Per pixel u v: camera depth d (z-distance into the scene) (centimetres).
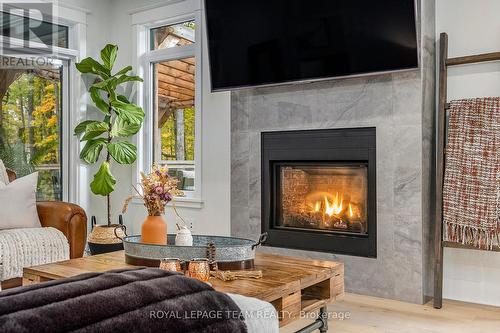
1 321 48
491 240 295
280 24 355
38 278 209
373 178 330
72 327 50
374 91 328
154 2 464
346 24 325
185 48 451
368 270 332
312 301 211
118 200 489
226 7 380
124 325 53
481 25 313
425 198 315
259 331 73
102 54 438
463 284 319
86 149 434
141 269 68
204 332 60
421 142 309
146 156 479
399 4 302
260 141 383
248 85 379
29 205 327
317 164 358
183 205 439
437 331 257
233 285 183
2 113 430
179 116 460
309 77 347
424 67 313
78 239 326
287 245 372
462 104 305
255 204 386
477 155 298
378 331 256
